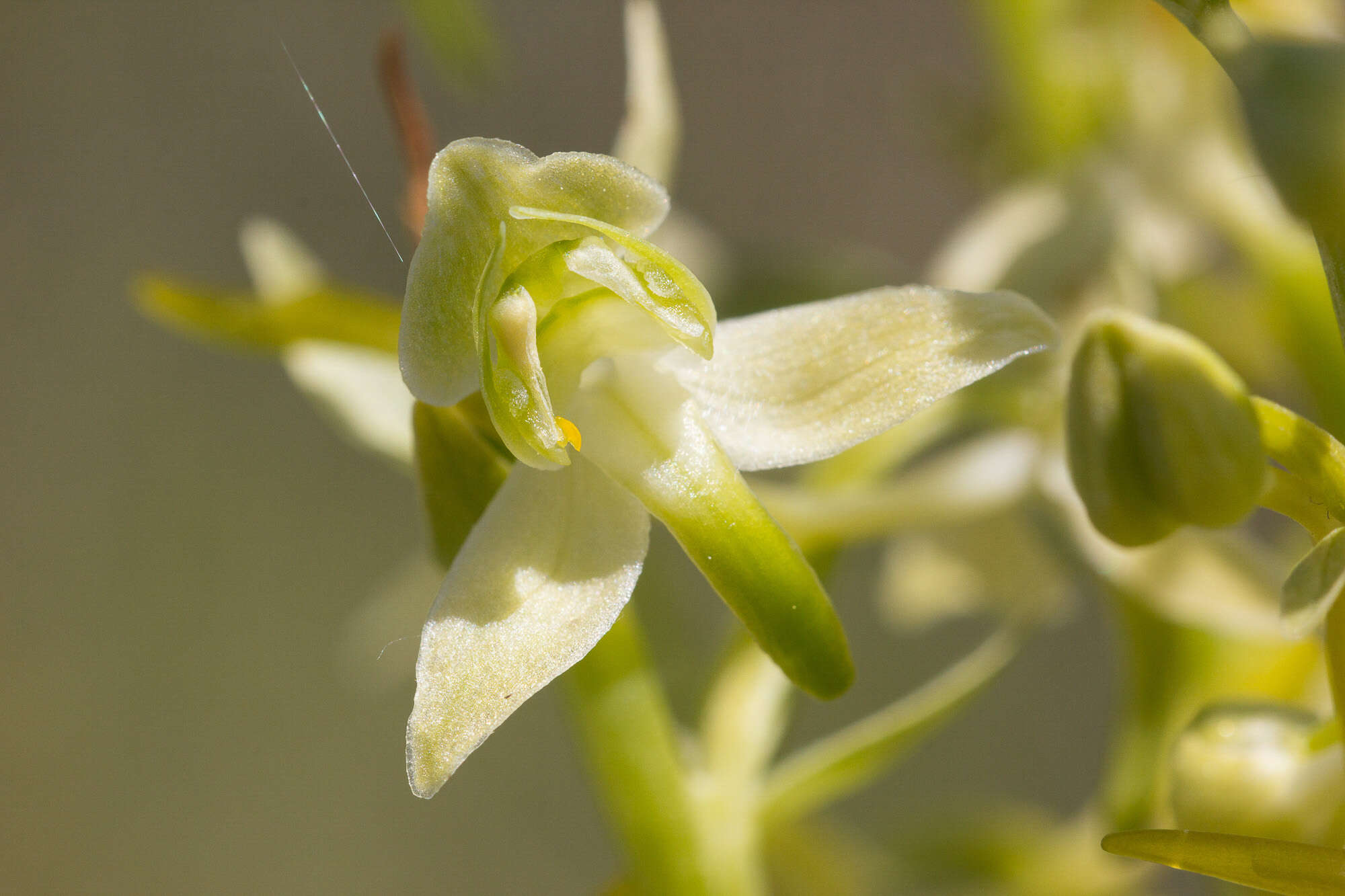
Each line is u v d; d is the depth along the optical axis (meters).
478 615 0.13
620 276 0.13
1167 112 0.17
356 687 0.40
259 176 0.39
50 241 0.40
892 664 0.37
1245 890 0.15
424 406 0.13
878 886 0.18
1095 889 0.18
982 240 0.17
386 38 0.14
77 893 0.39
